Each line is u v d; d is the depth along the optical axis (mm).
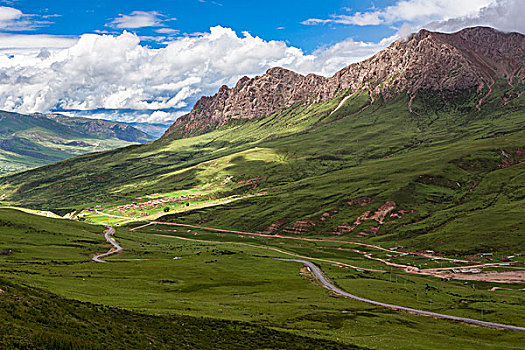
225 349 69625
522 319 123250
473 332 109250
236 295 135750
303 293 145750
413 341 93688
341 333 95188
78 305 75250
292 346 77500
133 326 71688
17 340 46562
